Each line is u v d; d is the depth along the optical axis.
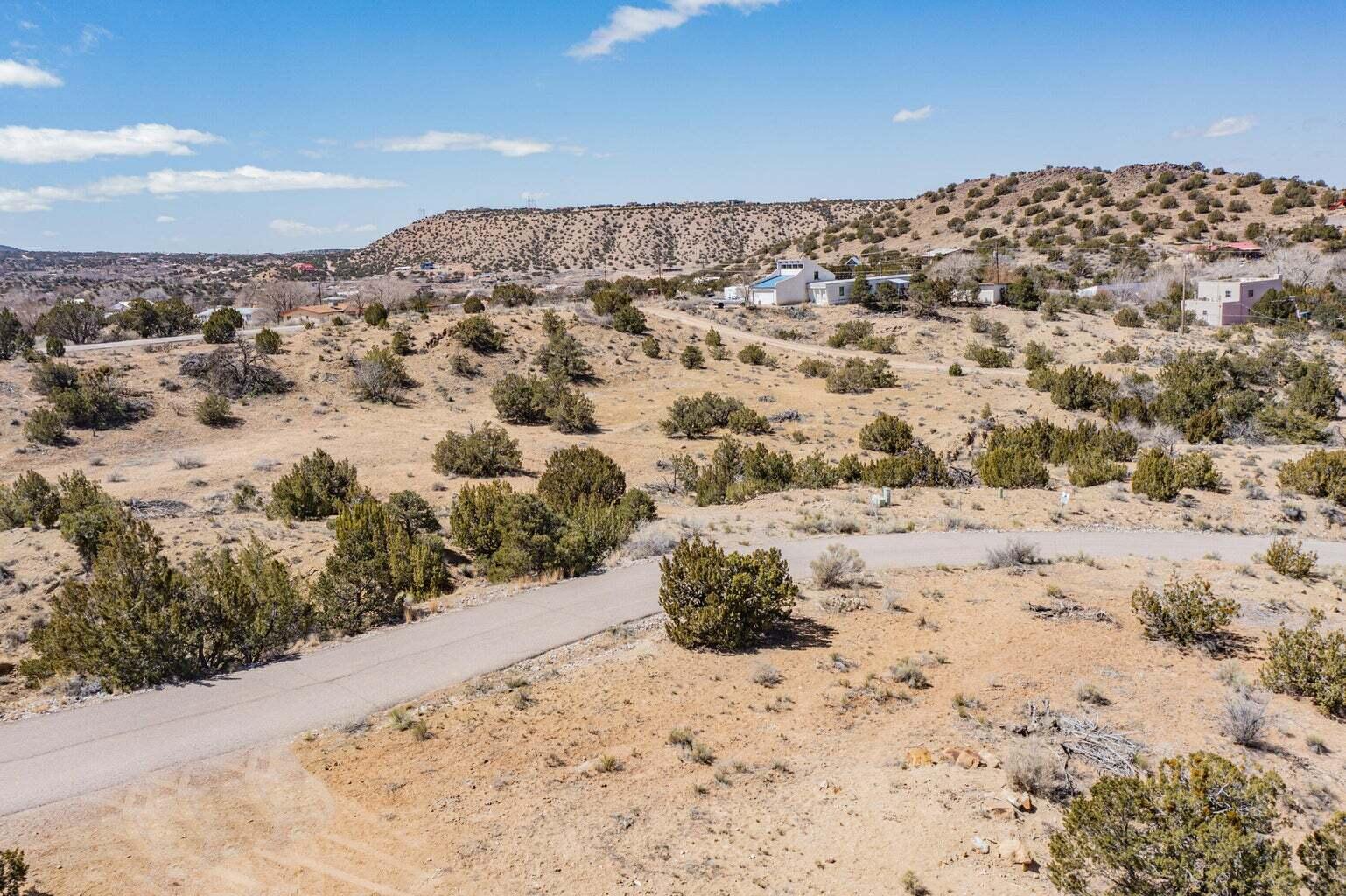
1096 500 29.30
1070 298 95.62
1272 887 7.17
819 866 9.20
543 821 10.04
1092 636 16.42
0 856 8.42
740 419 50.56
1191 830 7.64
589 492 31.05
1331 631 16.86
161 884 8.76
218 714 12.89
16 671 17.31
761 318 90.44
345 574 17.64
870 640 16.17
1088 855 8.12
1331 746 12.31
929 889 8.77
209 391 52.88
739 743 12.11
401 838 9.66
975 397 60.31
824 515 26.80
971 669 14.81
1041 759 10.80
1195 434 44.25
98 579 14.73
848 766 11.44
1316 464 30.00
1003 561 21.33
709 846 9.56
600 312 79.50
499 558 20.67
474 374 61.28
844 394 62.31
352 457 43.62
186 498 34.97
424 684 14.07
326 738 12.14
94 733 12.21
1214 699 13.78
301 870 9.04
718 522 26.78
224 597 15.20
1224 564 21.88
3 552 25.59
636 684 14.05
